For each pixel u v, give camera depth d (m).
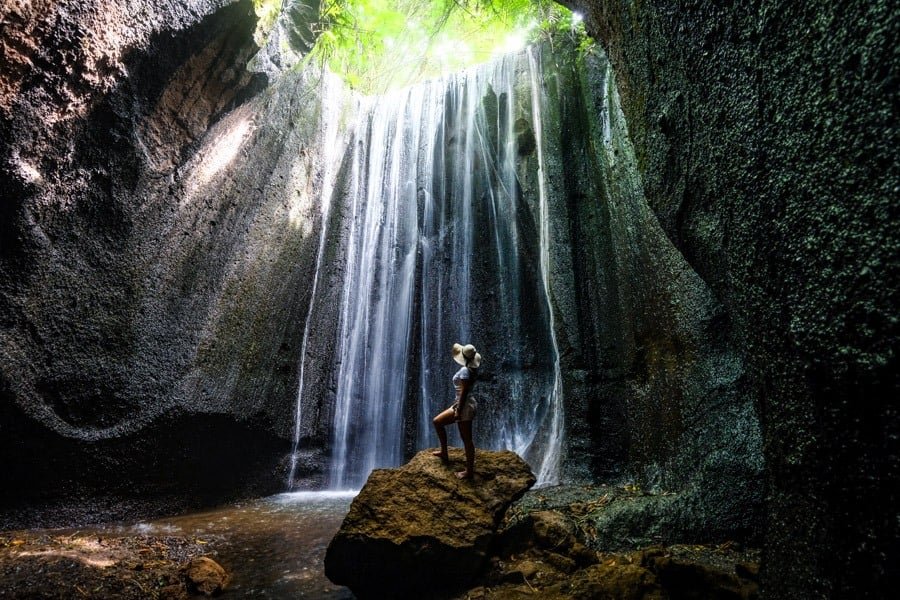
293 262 11.79
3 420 6.84
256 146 10.91
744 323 3.53
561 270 10.91
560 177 11.61
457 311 13.26
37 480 7.16
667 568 4.54
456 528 5.16
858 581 2.34
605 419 9.69
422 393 12.82
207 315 9.48
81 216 7.74
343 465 12.22
